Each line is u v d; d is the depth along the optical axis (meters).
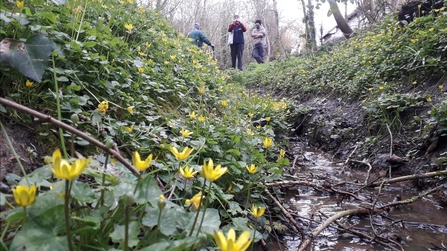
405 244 2.25
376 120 4.92
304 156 5.13
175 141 2.49
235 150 2.39
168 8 12.73
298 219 2.65
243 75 12.81
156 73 3.58
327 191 3.29
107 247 1.11
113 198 1.26
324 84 8.00
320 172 4.28
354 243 2.28
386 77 5.82
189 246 1.14
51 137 1.85
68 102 1.99
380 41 6.97
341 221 2.63
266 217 2.53
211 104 4.43
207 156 2.44
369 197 3.25
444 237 2.35
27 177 1.12
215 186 1.98
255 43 15.22
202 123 2.86
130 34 4.04
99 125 2.06
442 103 3.74
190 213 1.33
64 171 0.85
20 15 1.95
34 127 1.83
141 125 2.49
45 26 2.20
